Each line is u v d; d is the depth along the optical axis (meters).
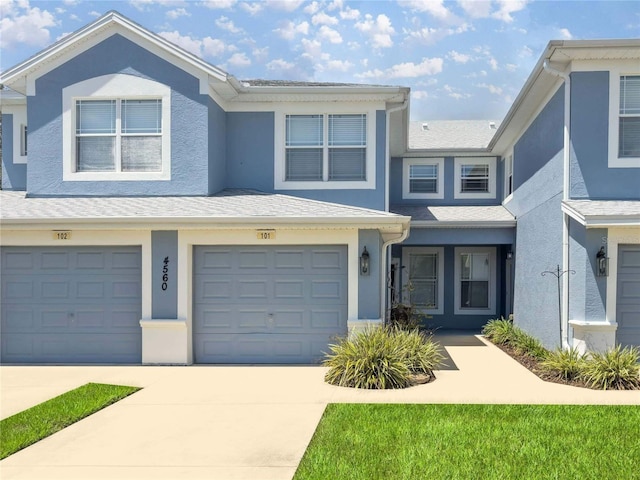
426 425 7.19
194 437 6.91
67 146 13.05
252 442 6.70
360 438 6.69
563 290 11.72
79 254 12.05
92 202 12.54
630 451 6.27
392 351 9.98
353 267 11.66
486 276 19.36
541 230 13.60
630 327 10.95
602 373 9.48
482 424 7.22
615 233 10.79
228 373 10.81
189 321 11.82
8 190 15.08
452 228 17.14
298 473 5.68
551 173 12.76
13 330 12.10
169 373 10.83
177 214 11.31
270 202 12.48
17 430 7.18
